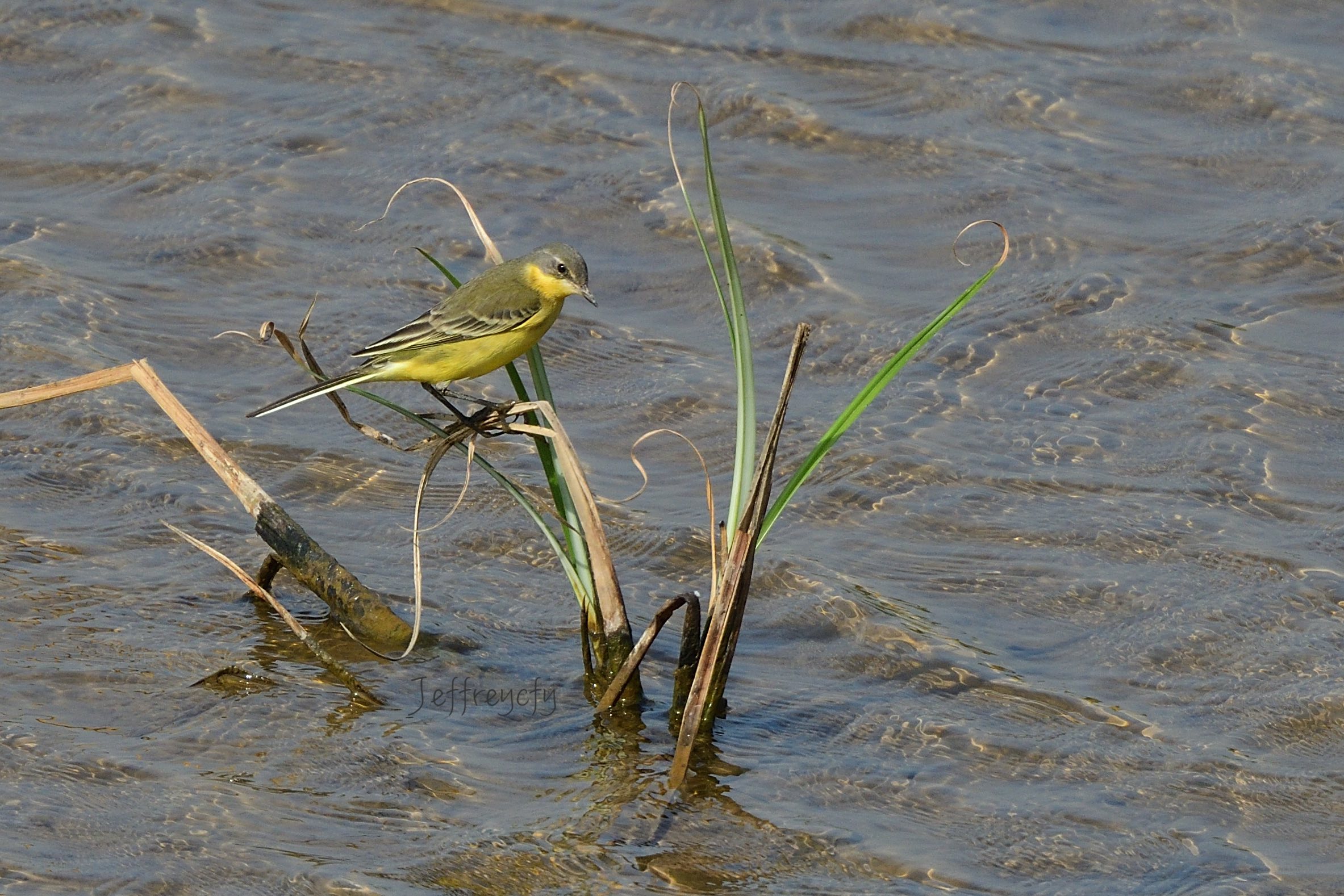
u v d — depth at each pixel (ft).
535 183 62.28
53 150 62.85
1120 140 64.85
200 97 66.64
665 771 33.50
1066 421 49.01
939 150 64.23
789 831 31.55
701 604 40.40
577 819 31.65
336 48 70.28
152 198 60.23
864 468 46.47
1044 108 66.74
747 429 33.53
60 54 69.10
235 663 36.52
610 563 35.55
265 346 52.13
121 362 50.19
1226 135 65.00
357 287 55.83
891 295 56.03
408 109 66.39
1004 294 55.83
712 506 32.94
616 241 59.47
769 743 34.71
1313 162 63.05
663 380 51.60
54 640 36.76
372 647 37.68
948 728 35.32
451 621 39.09
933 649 38.19
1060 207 60.49
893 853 30.96
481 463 35.22
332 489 45.03
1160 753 34.50
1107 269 56.90
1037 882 30.30
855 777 33.53
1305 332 53.31
